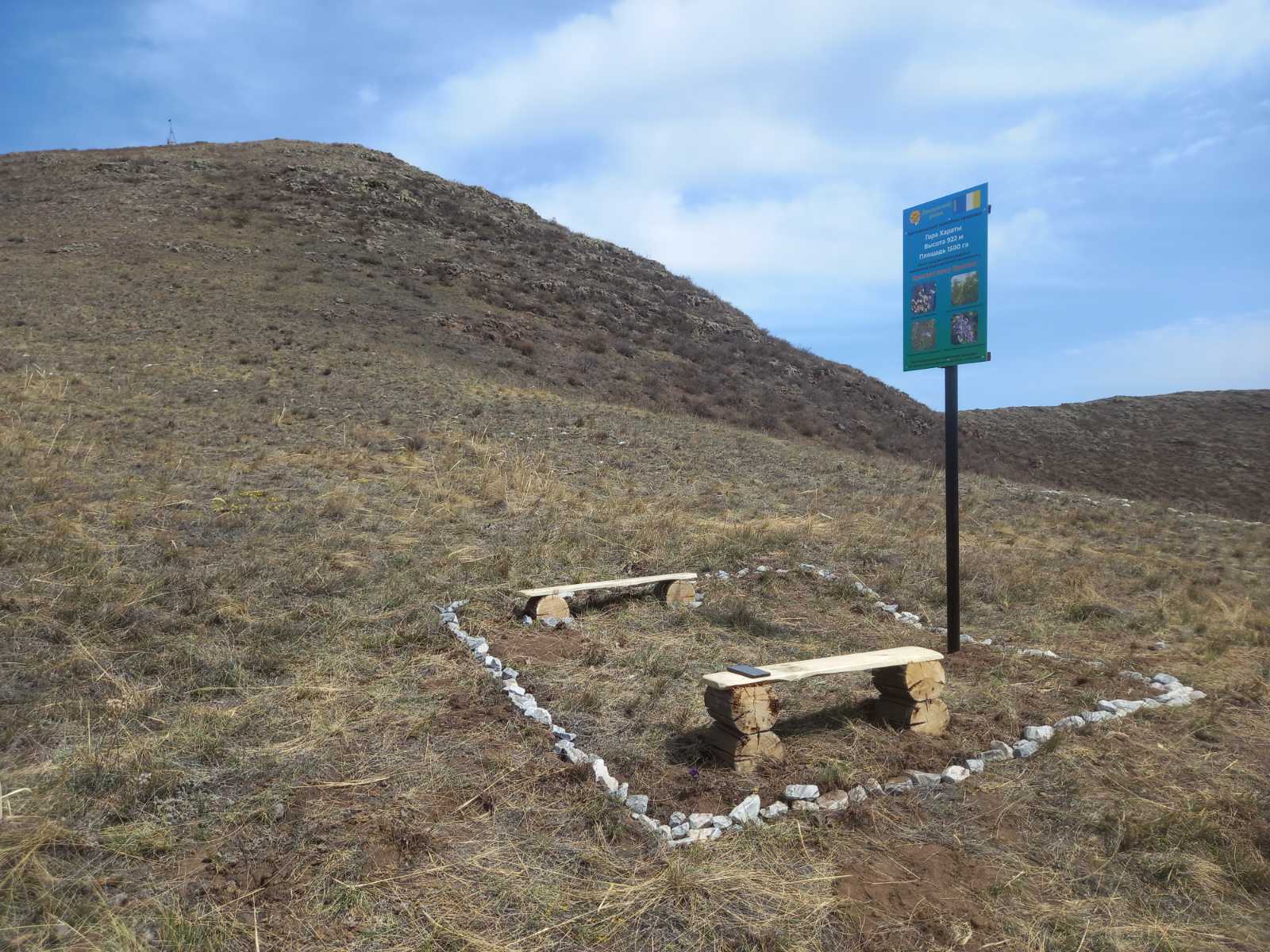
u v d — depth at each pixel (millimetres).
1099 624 6816
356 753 3838
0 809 3133
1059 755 4074
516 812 3400
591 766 3764
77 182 33844
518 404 16953
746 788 3648
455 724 4207
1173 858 3211
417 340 22781
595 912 2795
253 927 2643
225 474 9508
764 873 3043
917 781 3771
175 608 5496
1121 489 33094
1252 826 3482
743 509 10586
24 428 10547
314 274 27141
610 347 28562
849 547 8852
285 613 5602
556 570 7367
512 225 41250
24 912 2646
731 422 24000
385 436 12750
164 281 23531
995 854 3246
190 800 3346
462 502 9406
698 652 5555
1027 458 35781
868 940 2703
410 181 42094
